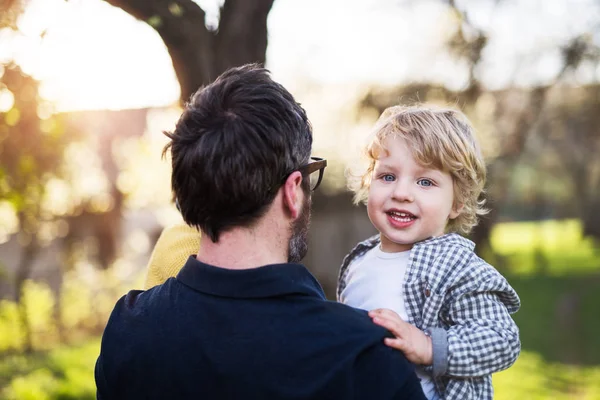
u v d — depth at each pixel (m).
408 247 1.74
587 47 9.97
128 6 2.35
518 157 11.86
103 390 1.30
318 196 8.73
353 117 9.29
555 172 21.56
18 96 2.87
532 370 8.21
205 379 1.16
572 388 7.32
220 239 1.23
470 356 1.43
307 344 1.15
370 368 1.15
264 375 1.14
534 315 12.33
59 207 7.68
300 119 1.25
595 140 14.55
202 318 1.20
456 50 9.91
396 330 1.30
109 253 9.29
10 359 7.45
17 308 8.30
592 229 25.23
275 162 1.20
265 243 1.24
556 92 11.45
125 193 8.47
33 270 8.94
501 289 1.55
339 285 1.90
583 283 15.55
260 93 1.22
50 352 8.01
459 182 1.77
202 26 2.47
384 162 1.75
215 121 1.21
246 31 2.59
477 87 10.07
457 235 1.66
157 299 1.28
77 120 4.67
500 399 6.91
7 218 7.23
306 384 1.13
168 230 1.68
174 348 1.20
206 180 1.19
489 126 10.80
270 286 1.19
